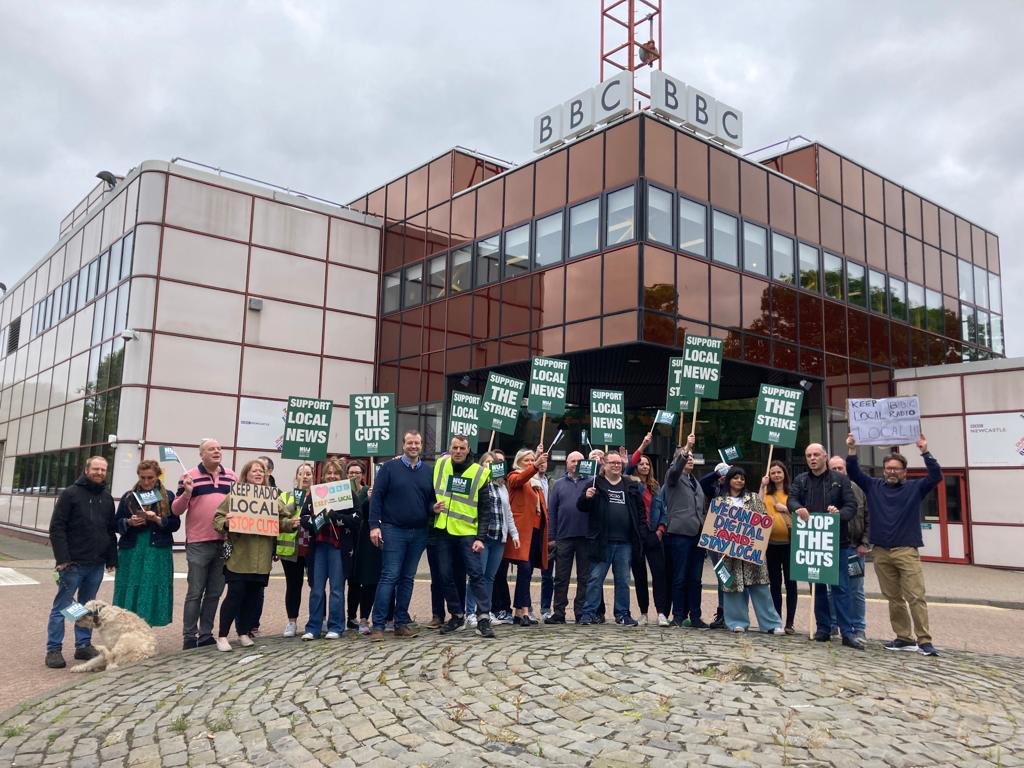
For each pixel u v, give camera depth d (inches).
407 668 237.9
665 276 690.2
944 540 830.5
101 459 317.4
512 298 792.3
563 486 357.4
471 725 190.7
